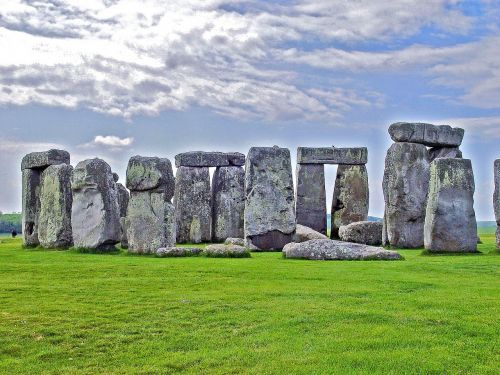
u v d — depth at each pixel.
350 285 17.77
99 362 11.90
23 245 33.62
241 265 21.91
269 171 31.28
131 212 27.73
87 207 28.55
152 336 13.16
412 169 33.25
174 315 14.50
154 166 27.55
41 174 33.09
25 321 14.00
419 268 21.22
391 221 33.00
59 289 17.33
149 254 27.09
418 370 11.03
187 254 25.97
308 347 12.23
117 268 21.25
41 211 31.97
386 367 11.16
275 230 30.80
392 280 18.56
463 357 11.62
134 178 27.69
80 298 16.16
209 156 44.56
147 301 15.77
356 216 42.41
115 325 13.80
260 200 30.92
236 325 13.76
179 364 11.62
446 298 15.87
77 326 13.72
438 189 27.38
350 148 42.53
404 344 12.30
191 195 44.12
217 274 19.80
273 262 22.98
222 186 44.72
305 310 14.70
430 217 27.45
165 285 17.91
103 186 28.41
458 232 27.36
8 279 19.14
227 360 11.70
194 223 43.81
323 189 42.38
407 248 32.62
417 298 15.89
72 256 26.12
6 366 11.71
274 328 13.43
